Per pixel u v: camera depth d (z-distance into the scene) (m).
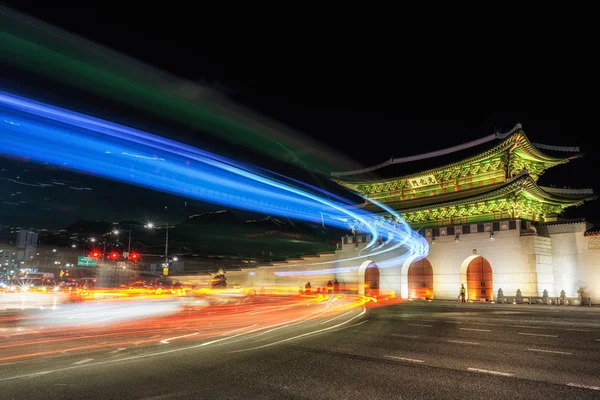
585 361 10.66
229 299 43.88
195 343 13.77
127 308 30.88
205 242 122.19
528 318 22.66
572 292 36.88
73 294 56.69
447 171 46.22
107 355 11.58
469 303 36.22
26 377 9.01
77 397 7.53
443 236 43.78
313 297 48.00
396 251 48.12
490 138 46.44
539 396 7.59
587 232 36.69
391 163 55.81
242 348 12.75
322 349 12.55
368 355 11.56
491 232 40.00
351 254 53.41
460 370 9.68
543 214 42.84
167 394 7.72
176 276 77.44
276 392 7.88
